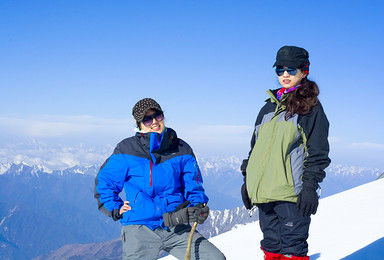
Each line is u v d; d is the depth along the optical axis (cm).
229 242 605
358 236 479
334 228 552
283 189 302
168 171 325
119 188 334
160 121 330
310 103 295
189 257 315
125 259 322
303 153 307
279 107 323
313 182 290
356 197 804
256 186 314
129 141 334
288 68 318
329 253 425
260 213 344
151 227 321
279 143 305
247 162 346
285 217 309
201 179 342
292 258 311
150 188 321
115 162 327
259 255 478
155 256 322
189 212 313
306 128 299
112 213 321
